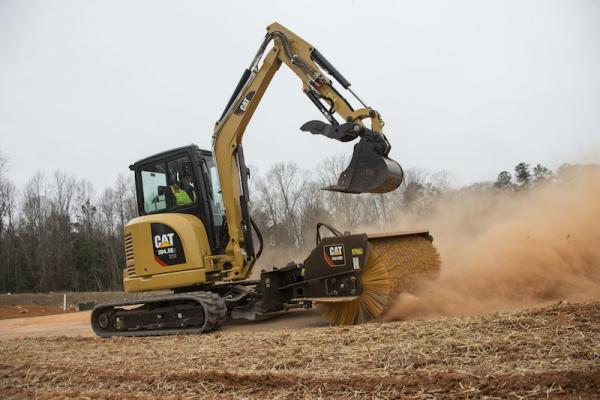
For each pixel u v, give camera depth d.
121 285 54.38
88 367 5.91
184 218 9.19
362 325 6.70
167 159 9.57
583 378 3.53
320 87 8.50
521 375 3.74
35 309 27.14
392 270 7.49
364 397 3.80
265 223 30.02
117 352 6.98
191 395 4.38
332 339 5.83
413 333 5.50
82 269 54.22
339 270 7.55
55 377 5.61
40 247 53.56
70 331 11.90
